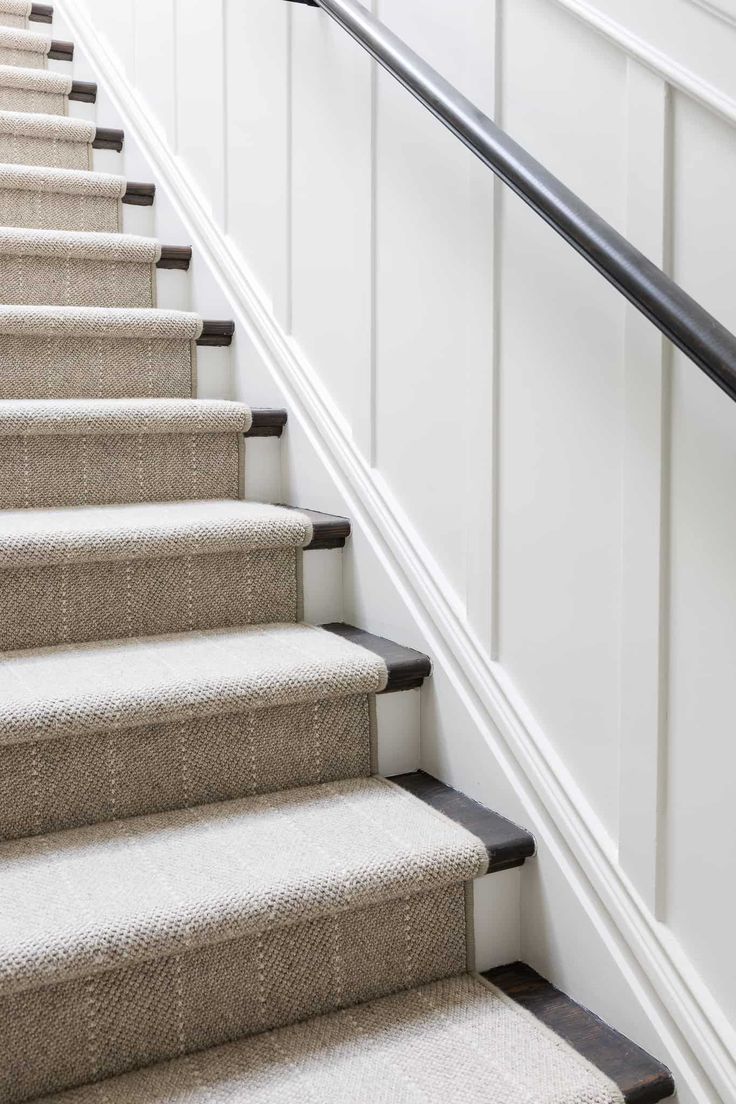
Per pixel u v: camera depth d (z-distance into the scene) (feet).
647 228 3.60
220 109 7.33
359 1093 3.59
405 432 5.33
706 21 3.28
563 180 4.03
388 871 4.14
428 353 5.07
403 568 5.34
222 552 5.57
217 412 6.35
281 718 4.90
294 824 4.53
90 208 8.33
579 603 4.18
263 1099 3.56
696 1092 3.69
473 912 4.43
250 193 6.97
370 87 5.39
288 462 6.56
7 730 4.23
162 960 3.79
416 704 5.21
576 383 4.09
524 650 4.54
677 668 3.71
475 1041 3.92
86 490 6.17
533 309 4.30
